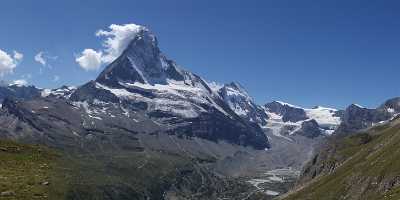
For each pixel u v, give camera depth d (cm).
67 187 6831
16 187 6256
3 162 7331
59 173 7356
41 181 6681
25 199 5981
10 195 5969
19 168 7188
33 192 6247
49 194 6347
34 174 6981
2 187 6153
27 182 6538
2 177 6544
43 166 7556
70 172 7712
